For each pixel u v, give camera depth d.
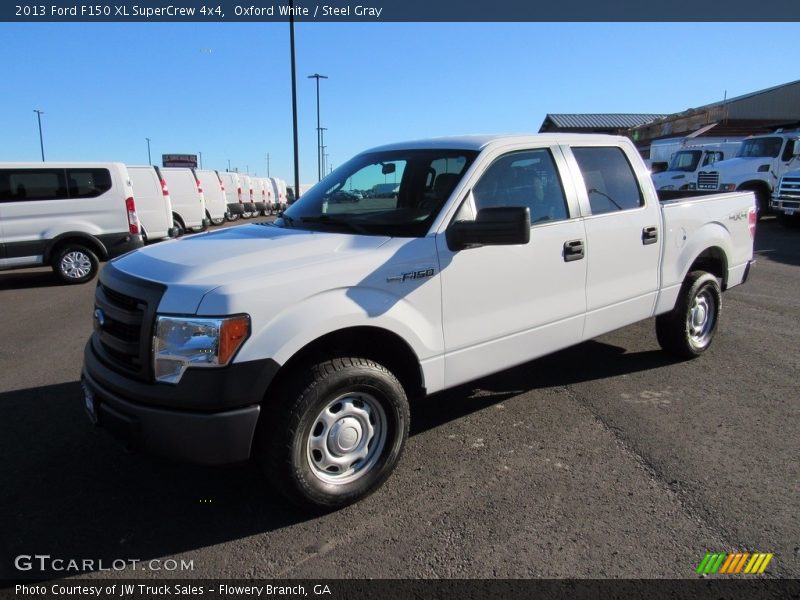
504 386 4.82
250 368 2.70
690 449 3.68
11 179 10.01
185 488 3.36
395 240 3.31
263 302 2.75
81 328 7.10
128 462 3.65
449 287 3.40
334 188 4.20
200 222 18.05
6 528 3.00
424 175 3.76
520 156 3.91
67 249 10.44
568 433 3.94
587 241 4.15
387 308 3.13
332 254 3.13
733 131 30.30
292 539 2.88
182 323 2.68
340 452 3.08
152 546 2.84
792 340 5.91
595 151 4.43
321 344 3.09
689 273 5.24
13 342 6.49
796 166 16.98
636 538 2.82
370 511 3.10
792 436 3.84
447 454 3.68
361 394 3.10
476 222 3.24
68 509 3.15
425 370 3.36
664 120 29.42
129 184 10.96
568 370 5.16
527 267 3.78
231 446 2.72
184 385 2.68
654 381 4.86
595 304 4.30
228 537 2.90
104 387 2.97
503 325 3.71
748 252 5.83
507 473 3.44
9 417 4.33
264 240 3.40
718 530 2.87
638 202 4.63
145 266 3.13
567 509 3.06
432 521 2.99
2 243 9.97
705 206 5.23
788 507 3.04
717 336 6.06
